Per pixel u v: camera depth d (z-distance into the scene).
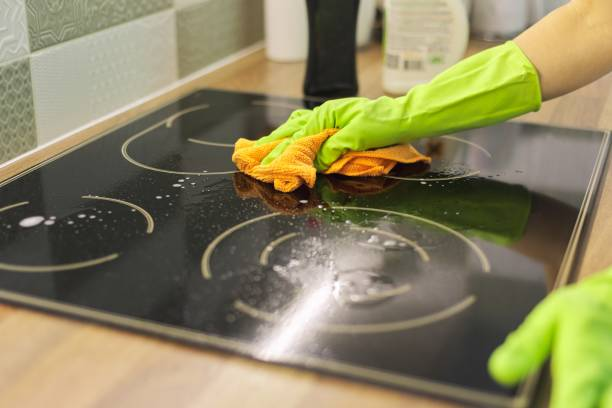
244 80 1.09
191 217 0.66
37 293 0.53
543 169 0.77
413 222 0.65
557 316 0.40
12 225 0.64
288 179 0.71
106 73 0.93
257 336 0.48
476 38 1.24
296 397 0.43
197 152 0.82
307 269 0.56
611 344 0.39
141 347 0.48
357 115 0.74
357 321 0.50
